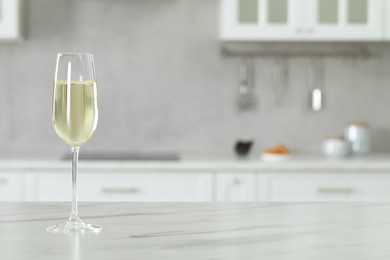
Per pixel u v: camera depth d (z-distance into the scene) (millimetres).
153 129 4277
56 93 1231
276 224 1282
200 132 4277
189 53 4254
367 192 3715
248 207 1490
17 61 4230
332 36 3902
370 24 3906
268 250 1060
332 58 4262
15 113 4250
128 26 4238
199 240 1128
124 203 1547
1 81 4230
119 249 1054
